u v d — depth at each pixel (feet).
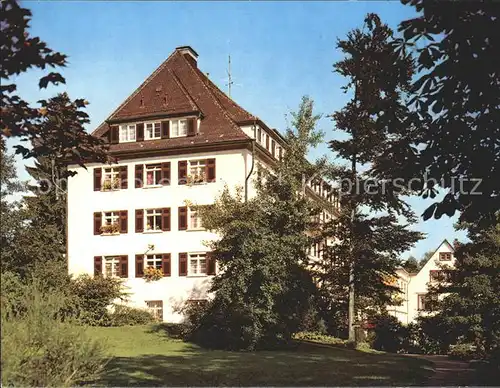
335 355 83.46
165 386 45.19
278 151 152.97
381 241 114.01
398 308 223.30
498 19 28.91
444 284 130.93
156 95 144.36
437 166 33.68
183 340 93.25
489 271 92.32
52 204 161.79
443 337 131.54
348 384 50.39
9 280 28.19
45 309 26.81
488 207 33.88
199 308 95.45
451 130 32.37
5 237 68.39
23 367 25.00
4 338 24.54
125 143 141.59
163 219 135.74
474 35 29.17
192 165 136.36
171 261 134.00
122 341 86.69
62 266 113.80
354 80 42.37
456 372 67.15
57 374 25.96
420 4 30.58
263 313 87.81
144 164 139.03
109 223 140.26
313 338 114.42
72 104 30.76
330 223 117.19
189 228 133.80
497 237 88.69
